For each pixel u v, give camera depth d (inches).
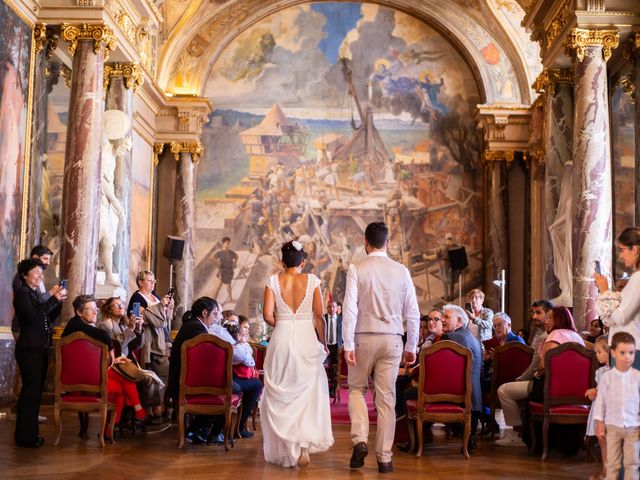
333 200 882.8
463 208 880.9
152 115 834.2
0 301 456.4
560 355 336.5
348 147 890.7
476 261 875.4
